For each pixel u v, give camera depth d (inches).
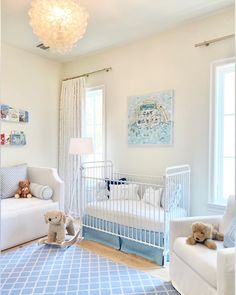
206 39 116.7
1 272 93.5
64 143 169.6
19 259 103.9
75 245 119.3
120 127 148.2
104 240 120.4
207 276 66.7
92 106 167.0
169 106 128.1
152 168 134.6
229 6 106.9
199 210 118.9
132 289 83.9
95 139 165.3
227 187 115.3
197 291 71.3
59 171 173.0
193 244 79.5
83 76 163.8
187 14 113.2
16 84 150.3
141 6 106.3
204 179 117.6
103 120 155.2
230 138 114.7
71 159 164.7
